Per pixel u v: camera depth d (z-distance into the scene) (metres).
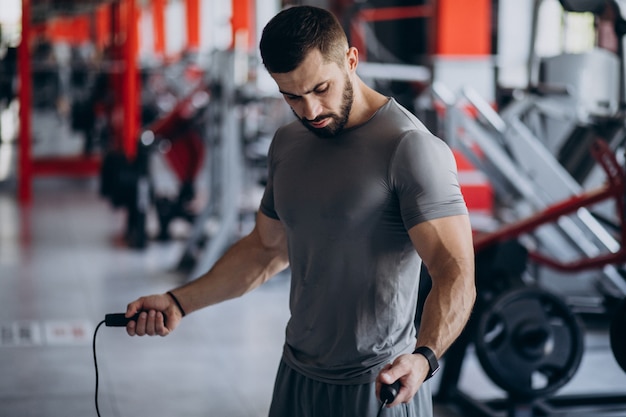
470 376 4.79
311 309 2.20
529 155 5.58
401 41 11.90
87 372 4.67
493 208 8.84
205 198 10.16
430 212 2.00
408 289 2.16
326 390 2.20
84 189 11.36
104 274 6.91
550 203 5.57
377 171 2.05
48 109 18.89
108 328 5.46
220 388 4.48
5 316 5.71
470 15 8.73
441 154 2.04
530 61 6.19
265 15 13.26
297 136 2.21
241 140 6.99
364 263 2.11
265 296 6.30
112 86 12.08
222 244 6.77
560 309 3.87
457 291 1.95
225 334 5.39
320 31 1.94
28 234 8.45
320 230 2.13
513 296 3.81
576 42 8.03
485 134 5.93
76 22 23.97
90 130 12.60
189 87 13.23
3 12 16.89
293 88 1.96
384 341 2.14
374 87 8.40
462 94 6.00
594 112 5.84
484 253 4.08
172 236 8.48
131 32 9.29
